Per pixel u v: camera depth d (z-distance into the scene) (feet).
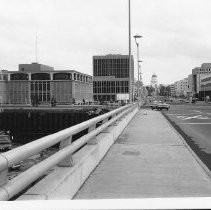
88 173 26.50
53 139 17.12
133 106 114.83
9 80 426.92
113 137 46.52
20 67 488.85
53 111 270.46
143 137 53.78
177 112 166.20
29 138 271.49
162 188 23.25
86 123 27.22
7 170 11.98
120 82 538.47
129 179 25.75
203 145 48.70
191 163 32.35
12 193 11.71
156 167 30.37
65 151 19.44
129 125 78.48
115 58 622.95
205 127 79.56
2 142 175.73
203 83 615.98
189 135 62.28
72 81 420.36
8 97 427.33
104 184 24.17
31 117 271.90
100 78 543.80
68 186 19.52
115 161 33.14
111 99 490.08
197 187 23.59
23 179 12.75
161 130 65.77
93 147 30.25
